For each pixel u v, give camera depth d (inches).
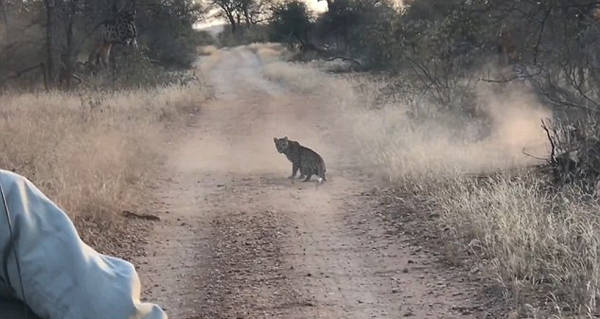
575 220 363.6
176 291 353.4
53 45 1464.1
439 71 799.1
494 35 693.3
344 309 321.4
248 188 583.2
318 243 424.5
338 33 2448.3
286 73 2007.9
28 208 100.2
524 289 309.0
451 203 431.8
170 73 1712.6
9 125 733.3
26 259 98.3
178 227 468.4
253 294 344.8
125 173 578.2
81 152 592.4
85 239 416.8
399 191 519.5
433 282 345.7
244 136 888.9
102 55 1525.6
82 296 98.5
